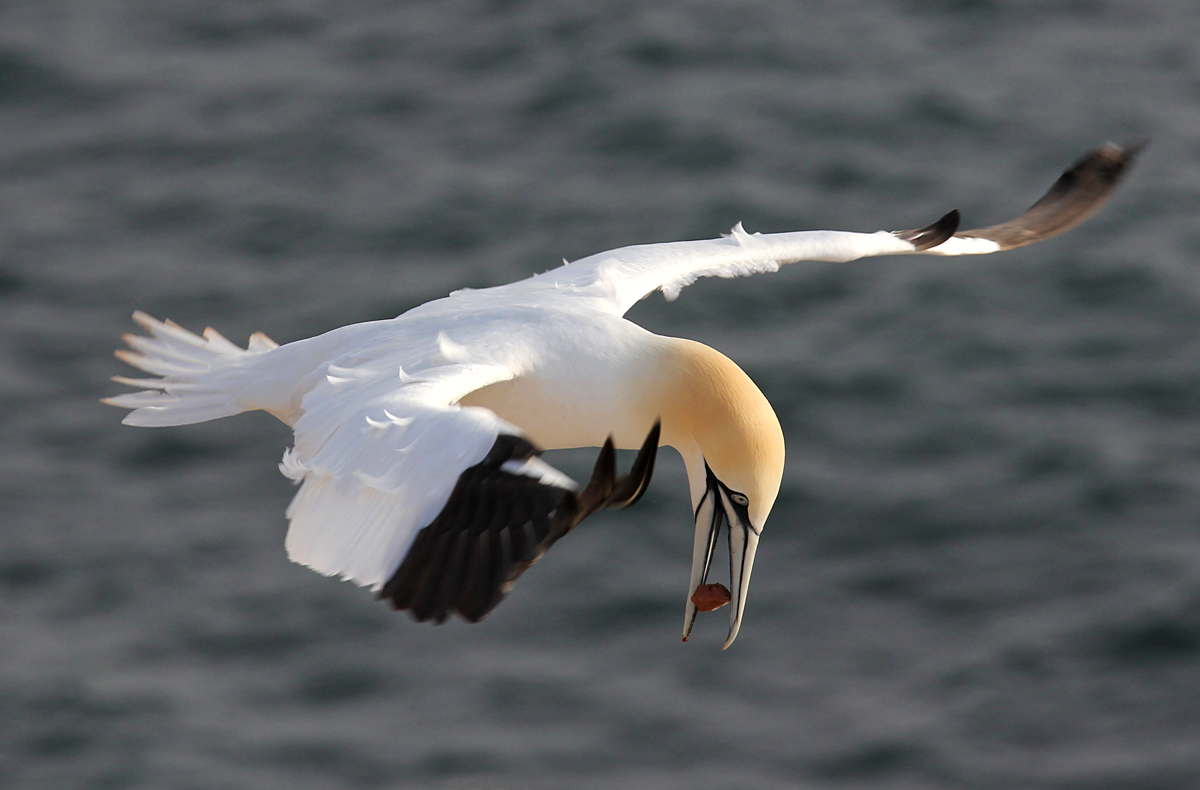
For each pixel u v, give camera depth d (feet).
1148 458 60.13
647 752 48.16
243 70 89.10
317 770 47.75
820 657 52.01
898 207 74.74
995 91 85.35
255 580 55.52
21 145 82.43
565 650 52.54
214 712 50.21
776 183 76.89
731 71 87.04
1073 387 64.34
